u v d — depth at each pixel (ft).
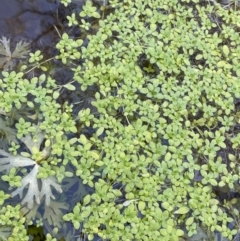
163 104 2.10
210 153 2.07
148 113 2.07
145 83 2.14
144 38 2.21
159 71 2.18
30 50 2.14
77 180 1.95
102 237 1.89
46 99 2.02
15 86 2.02
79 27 2.22
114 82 2.10
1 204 1.86
